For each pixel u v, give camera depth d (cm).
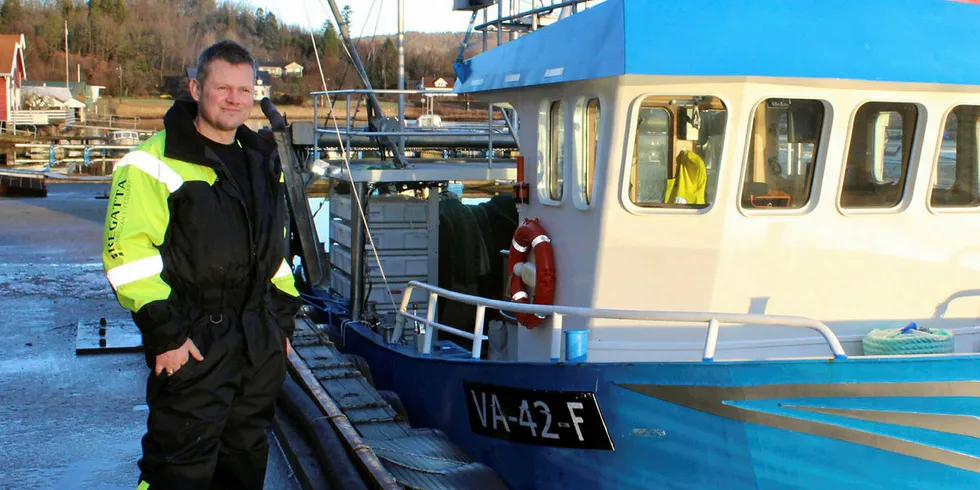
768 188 526
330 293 995
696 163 521
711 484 466
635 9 493
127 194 329
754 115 511
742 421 452
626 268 537
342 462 511
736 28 494
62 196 2366
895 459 444
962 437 441
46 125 5797
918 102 530
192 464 346
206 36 8806
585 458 502
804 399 443
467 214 896
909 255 555
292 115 5528
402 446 559
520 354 649
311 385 641
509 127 891
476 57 736
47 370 757
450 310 870
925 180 545
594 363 485
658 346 544
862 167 536
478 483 518
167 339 326
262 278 357
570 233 576
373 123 939
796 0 509
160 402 344
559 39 561
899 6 520
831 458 447
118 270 324
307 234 1016
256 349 354
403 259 858
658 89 505
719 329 539
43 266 1302
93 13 9062
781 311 543
